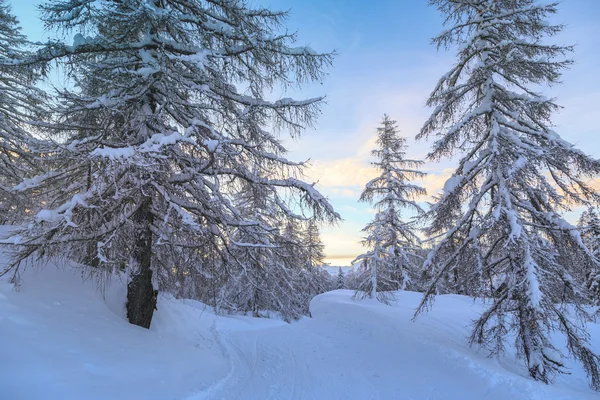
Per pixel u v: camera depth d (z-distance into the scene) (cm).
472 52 925
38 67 609
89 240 600
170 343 695
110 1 582
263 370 763
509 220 755
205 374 616
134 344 594
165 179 658
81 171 718
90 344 518
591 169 754
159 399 462
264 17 699
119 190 554
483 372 683
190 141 587
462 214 968
